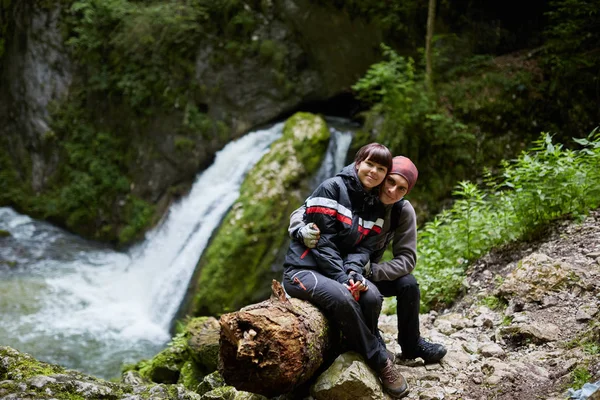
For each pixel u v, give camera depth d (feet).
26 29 45.32
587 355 11.57
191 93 41.42
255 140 39.68
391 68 34.63
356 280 10.43
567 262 15.29
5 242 40.96
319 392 10.43
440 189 34.81
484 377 11.67
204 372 16.63
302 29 40.75
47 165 45.16
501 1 41.78
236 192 37.14
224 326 9.48
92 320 32.60
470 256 18.24
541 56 38.32
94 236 42.98
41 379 11.21
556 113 35.99
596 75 35.73
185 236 37.63
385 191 10.70
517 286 14.66
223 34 41.47
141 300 35.96
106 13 42.37
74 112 43.96
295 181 35.35
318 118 37.47
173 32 41.01
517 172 18.11
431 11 35.27
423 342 12.26
